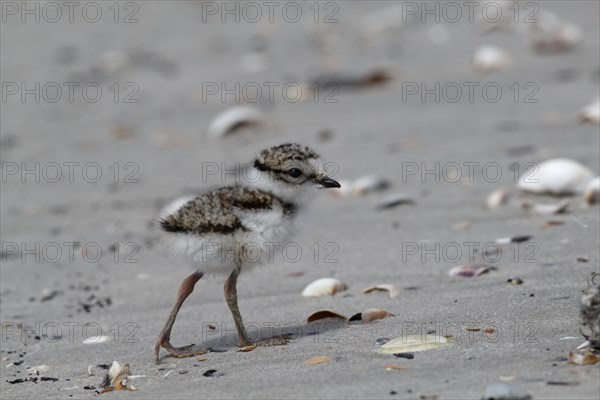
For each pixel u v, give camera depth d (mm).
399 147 15367
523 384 6254
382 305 8938
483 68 19297
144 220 13516
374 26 23672
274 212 8133
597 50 19672
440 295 9062
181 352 8055
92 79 22234
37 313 10133
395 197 12773
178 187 14867
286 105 18906
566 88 17453
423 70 19953
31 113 20297
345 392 6465
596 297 6875
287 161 8227
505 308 8328
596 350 6879
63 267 11867
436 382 6469
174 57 23172
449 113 16938
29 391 7582
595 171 12508
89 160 17078
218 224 7938
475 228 11297
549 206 11672
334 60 21422
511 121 15852
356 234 11711
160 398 6895
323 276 10266
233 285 8164
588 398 5902
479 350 7176
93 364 8219
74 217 14000
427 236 11242
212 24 25703
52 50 24422
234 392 6785
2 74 22859
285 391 6660
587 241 10188
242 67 21750
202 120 18766
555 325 7684
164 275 11117
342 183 13766
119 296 10492
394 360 7109
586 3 23359
